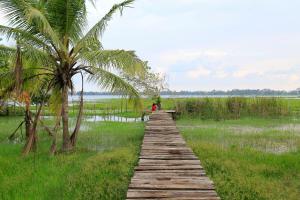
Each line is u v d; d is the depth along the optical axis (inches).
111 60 487.5
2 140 685.3
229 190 321.1
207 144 568.7
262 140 657.0
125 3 489.1
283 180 375.2
